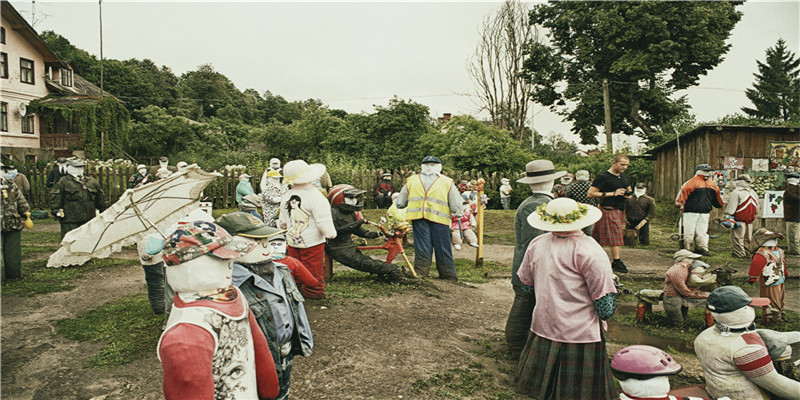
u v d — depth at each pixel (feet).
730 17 94.73
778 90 148.46
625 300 23.65
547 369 11.90
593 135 108.58
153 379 12.94
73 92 117.50
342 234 22.85
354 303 19.58
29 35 105.09
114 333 16.16
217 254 6.24
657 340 17.81
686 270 19.01
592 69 103.86
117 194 55.77
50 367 13.62
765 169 52.37
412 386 12.91
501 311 20.68
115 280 24.22
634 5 94.22
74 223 28.14
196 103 251.19
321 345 15.14
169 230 8.48
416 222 25.89
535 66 106.52
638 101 102.58
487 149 67.00
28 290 21.70
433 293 22.21
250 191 41.70
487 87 110.11
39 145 106.11
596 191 29.09
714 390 10.48
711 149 53.42
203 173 17.81
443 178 25.89
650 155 69.51
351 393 12.43
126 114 107.86
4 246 23.27
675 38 93.97
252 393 6.61
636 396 8.59
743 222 34.86
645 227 40.63
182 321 5.98
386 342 15.79
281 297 8.37
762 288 19.90
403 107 92.43
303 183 18.90
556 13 105.50
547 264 12.08
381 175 59.21
